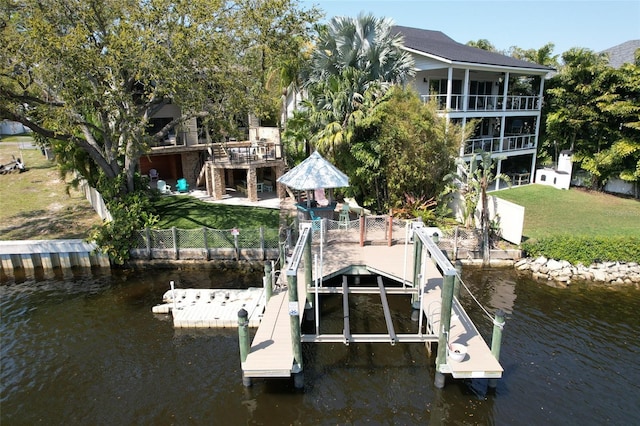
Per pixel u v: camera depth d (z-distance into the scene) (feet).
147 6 55.98
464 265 58.59
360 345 41.09
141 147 64.59
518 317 45.65
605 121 87.35
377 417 32.04
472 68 80.53
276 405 33.30
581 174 96.12
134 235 60.18
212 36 57.67
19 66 53.26
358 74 67.36
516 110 92.32
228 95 62.75
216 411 32.73
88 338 42.68
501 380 35.60
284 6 65.36
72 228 67.31
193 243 59.72
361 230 53.36
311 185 51.78
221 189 84.28
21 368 38.17
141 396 34.45
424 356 39.32
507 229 61.82
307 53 85.66
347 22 69.15
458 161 70.13
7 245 57.52
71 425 31.63
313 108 70.85
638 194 86.94
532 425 30.96
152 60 53.36
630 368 37.14
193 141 94.84
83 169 76.95
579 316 45.91
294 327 33.19
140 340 42.19
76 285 54.70
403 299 50.39
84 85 55.42
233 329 43.83
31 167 111.24
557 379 35.70
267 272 42.60
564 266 56.13
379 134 65.51
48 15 54.54
